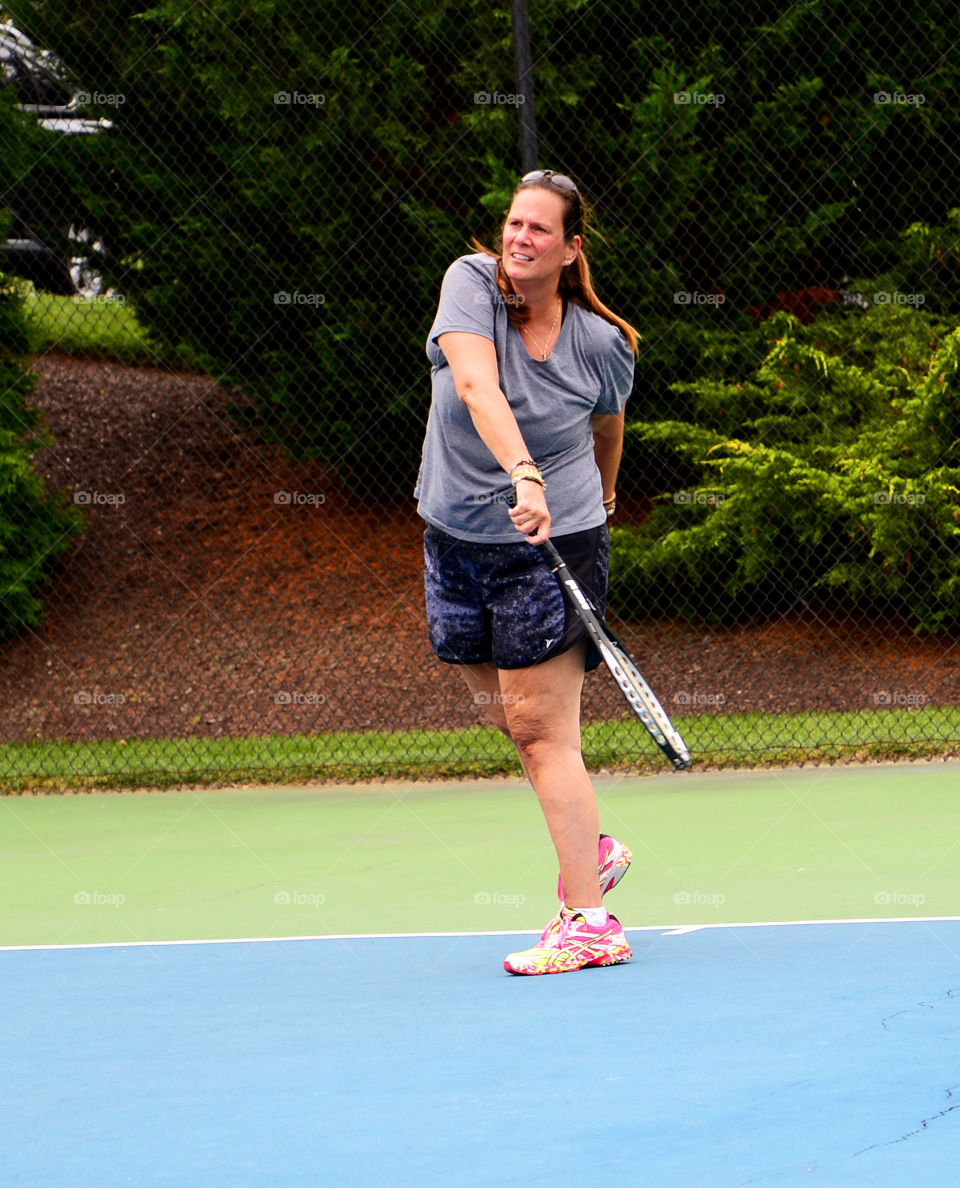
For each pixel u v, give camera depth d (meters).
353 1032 5.04
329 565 20.58
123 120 20.12
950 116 19.48
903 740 13.68
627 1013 5.13
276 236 20.17
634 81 19.67
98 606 20.11
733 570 18.86
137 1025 5.32
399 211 19.72
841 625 18.48
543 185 6.09
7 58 20.66
